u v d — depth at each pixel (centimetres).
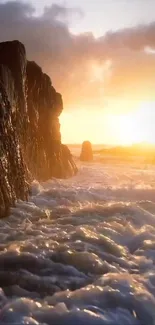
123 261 532
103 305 388
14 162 1020
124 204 922
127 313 377
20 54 1301
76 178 1975
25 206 919
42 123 1908
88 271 489
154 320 376
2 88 989
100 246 594
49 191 1232
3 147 915
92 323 351
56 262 513
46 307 372
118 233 681
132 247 619
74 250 559
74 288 437
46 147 1912
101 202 1106
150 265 520
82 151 3853
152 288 438
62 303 383
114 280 445
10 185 935
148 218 818
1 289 429
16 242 600
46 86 1994
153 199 1217
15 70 1255
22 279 459
